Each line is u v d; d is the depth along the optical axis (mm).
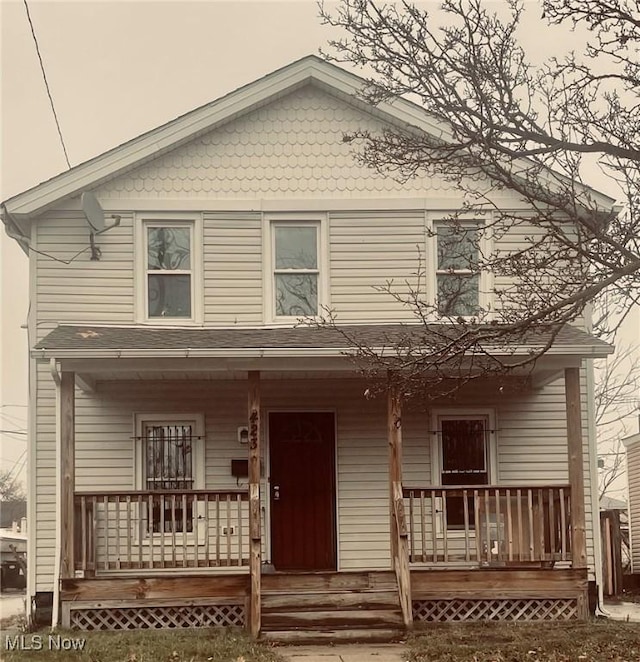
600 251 11227
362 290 15867
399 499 13297
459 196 16078
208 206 15852
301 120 16094
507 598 13531
